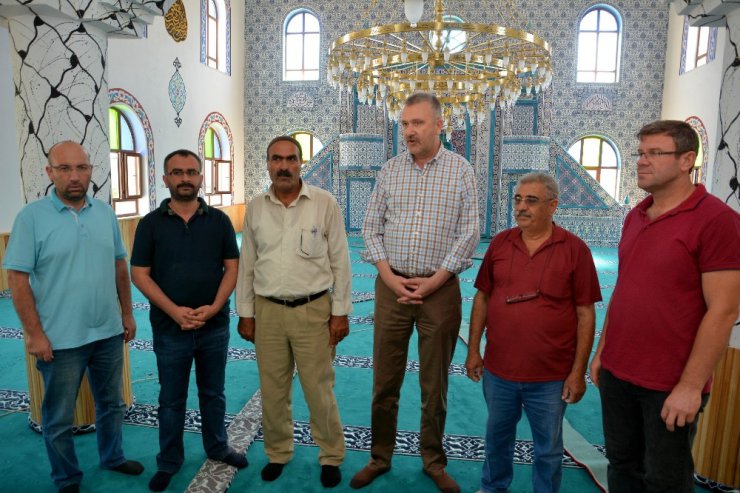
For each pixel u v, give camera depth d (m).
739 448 2.09
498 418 1.86
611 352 1.57
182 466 2.28
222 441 2.29
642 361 1.48
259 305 2.12
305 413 2.84
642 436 1.60
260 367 2.16
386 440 2.21
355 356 3.81
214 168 9.96
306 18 10.67
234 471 2.25
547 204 1.70
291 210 2.05
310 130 10.83
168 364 2.09
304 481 2.20
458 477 2.26
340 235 2.14
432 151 1.96
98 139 2.56
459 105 5.90
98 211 2.05
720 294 1.33
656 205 1.50
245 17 10.76
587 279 1.70
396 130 10.41
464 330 4.42
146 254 2.04
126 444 2.48
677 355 1.42
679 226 1.41
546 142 9.99
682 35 9.44
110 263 2.07
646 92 10.23
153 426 2.67
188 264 2.04
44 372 1.97
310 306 2.08
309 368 2.12
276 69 10.77
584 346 1.71
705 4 2.30
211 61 9.67
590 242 10.00
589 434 2.66
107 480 2.18
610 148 10.59
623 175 10.45
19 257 1.86
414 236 1.96
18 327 4.33
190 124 8.88
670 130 1.41
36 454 2.39
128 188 7.54
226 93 10.13
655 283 1.44
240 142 10.84
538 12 10.16
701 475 2.19
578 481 2.23
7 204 5.53
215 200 10.03
